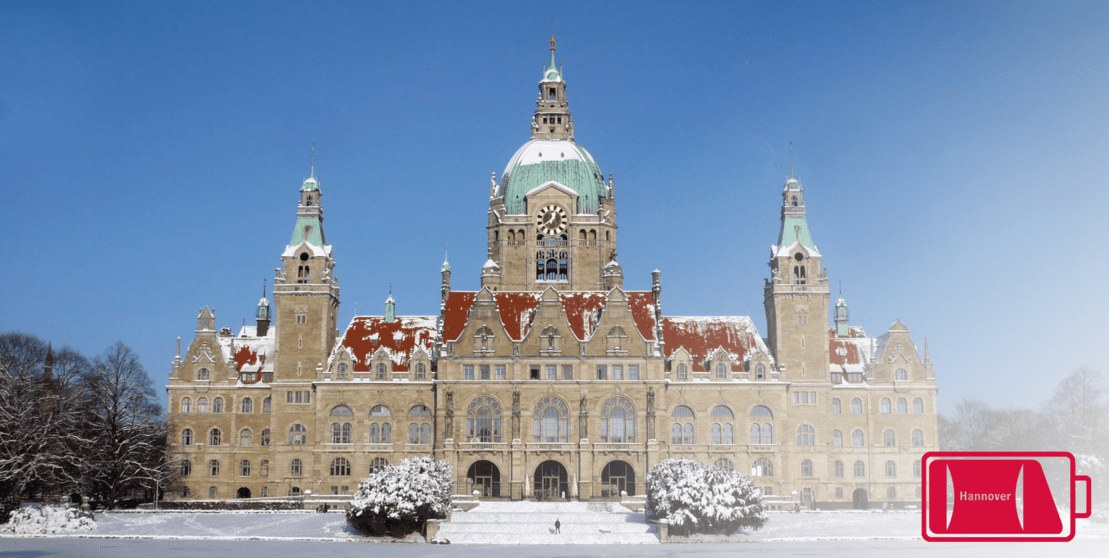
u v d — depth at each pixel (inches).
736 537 5182.1
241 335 7534.5
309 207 7263.8
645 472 6604.3
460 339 6756.9
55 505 5620.1
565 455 6628.9
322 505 6200.8
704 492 5157.5
